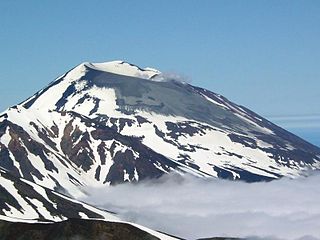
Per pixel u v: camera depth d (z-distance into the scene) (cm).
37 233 14225
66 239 13975
